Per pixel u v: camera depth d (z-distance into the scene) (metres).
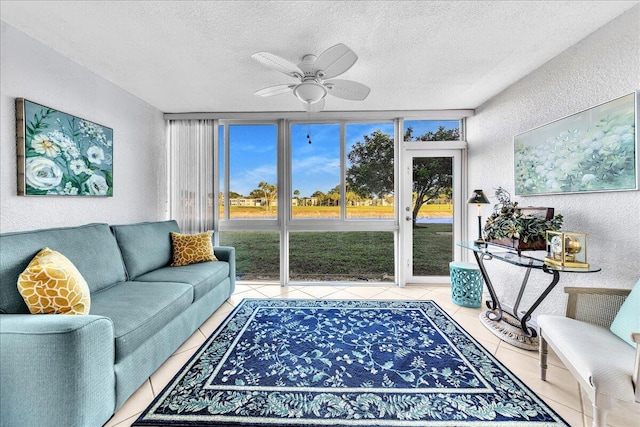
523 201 2.65
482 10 1.73
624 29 1.75
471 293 2.97
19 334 1.18
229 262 3.22
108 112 2.72
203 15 1.77
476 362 1.96
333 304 3.07
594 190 1.91
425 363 1.95
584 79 2.01
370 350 2.11
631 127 1.69
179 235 3.11
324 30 1.92
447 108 3.51
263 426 1.42
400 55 2.26
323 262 4.17
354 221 3.84
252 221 3.85
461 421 1.44
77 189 2.34
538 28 1.91
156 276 2.52
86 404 1.25
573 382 1.74
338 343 2.22
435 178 3.78
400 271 3.72
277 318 2.69
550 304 2.36
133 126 3.09
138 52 2.21
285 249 3.76
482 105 3.34
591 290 1.67
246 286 3.75
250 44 2.09
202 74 2.59
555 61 2.27
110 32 1.95
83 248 2.05
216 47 2.13
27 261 1.64
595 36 1.93
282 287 3.71
